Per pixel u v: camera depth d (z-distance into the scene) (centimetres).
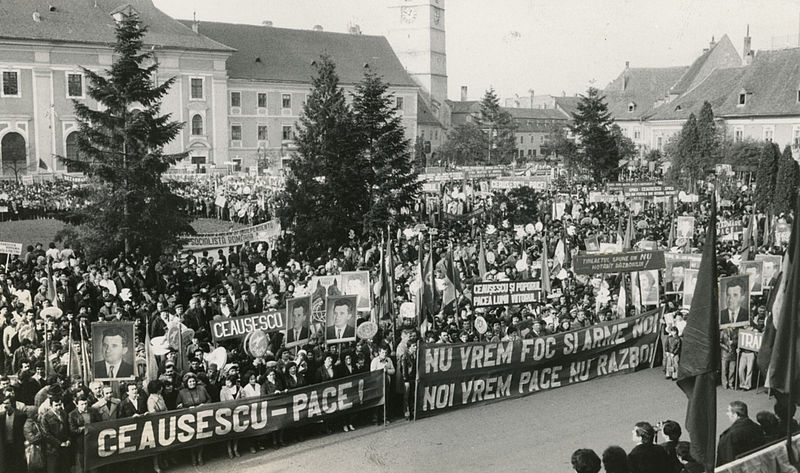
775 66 7844
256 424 1553
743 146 7219
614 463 1091
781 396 1296
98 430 1389
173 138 3350
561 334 1998
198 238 3288
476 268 2866
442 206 4484
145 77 3269
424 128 12462
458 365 1841
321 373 1681
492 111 11962
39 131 7794
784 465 1087
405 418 1798
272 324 1783
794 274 1072
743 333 1986
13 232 4441
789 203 4612
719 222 3866
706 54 11294
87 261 3078
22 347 1770
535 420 1764
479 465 1498
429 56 13238
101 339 1444
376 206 3525
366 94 3766
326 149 3478
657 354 2212
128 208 3155
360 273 1923
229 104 9844
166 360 1681
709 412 1033
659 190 4125
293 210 3478
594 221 3803
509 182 4406
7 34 7500
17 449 1357
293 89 10319
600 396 1944
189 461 1529
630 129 11906
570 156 7888
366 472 1470
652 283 2231
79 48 7912
